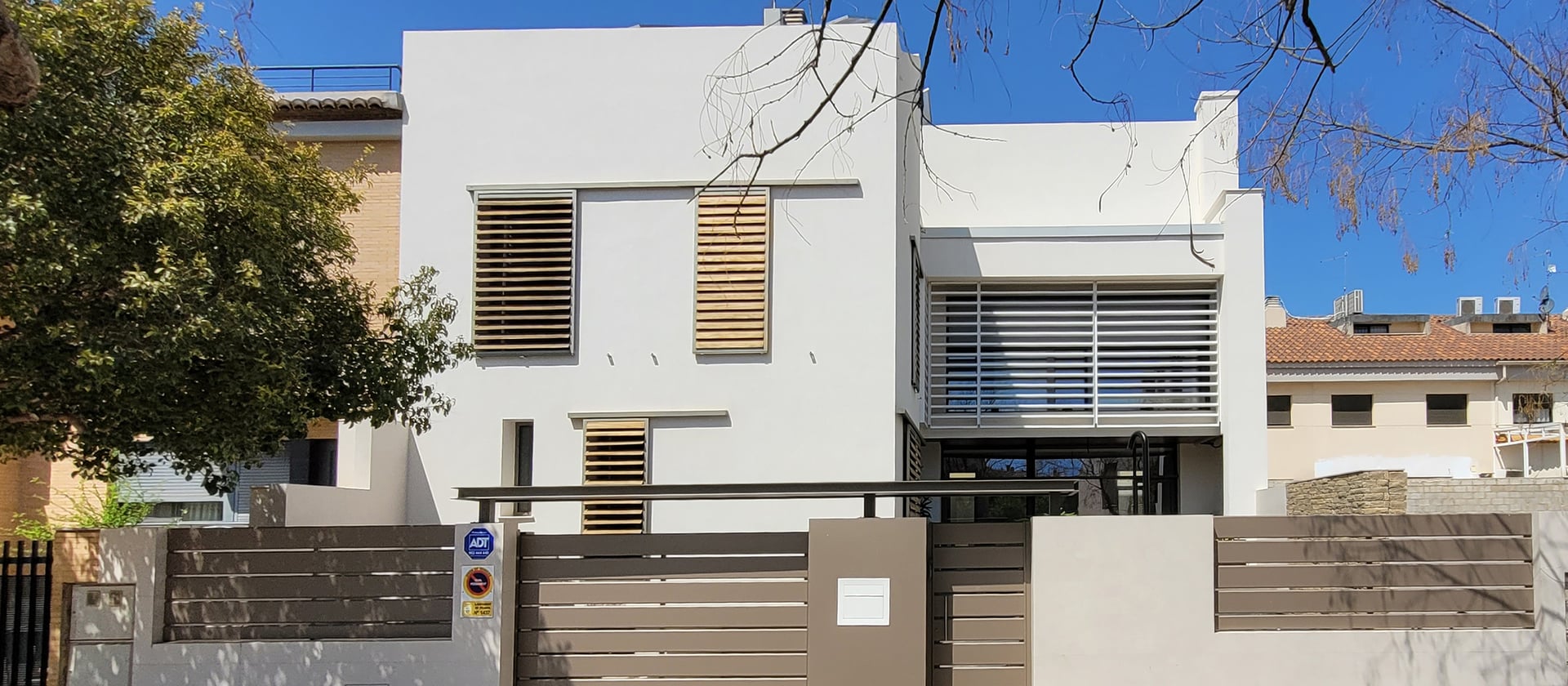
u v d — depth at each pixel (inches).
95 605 341.7
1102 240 626.2
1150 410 634.8
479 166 519.5
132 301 287.0
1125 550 340.8
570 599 345.4
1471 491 514.0
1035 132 721.6
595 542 347.3
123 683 338.3
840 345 501.0
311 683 337.7
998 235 629.0
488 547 341.1
